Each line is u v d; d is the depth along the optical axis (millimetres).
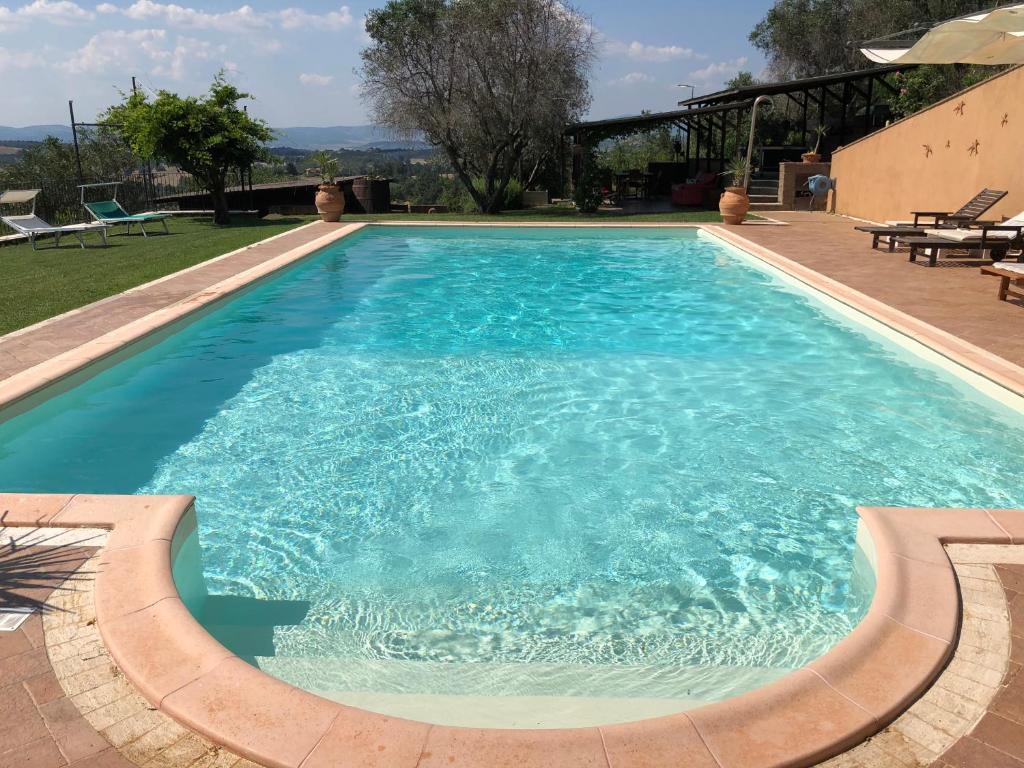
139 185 20781
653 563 3846
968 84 19000
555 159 27203
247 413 5895
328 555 3941
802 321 8484
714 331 8156
